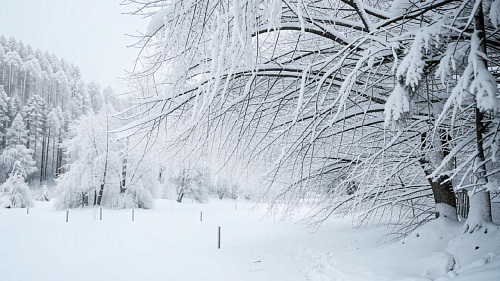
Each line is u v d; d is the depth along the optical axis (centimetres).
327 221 1967
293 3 500
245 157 819
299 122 698
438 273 552
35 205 4200
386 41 451
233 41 342
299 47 793
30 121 8206
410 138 759
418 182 1004
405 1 496
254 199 1102
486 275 396
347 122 812
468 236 600
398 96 385
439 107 633
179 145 743
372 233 1327
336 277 664
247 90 597
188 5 432
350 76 454
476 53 343
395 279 569
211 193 6850
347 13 745
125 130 686
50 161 8406
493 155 393
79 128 3512
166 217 2770
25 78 11094
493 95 315
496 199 1092
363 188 773
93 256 1176
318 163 910
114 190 3541
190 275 859
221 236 1612
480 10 386
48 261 1103
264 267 896
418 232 784
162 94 637
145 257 1135
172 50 523
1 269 997
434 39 412
